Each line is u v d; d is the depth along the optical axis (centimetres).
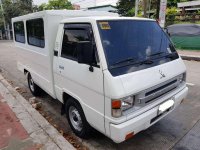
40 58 466
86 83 316
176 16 2070
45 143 353
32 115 448
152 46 364
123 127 276
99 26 311
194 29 1396
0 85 657
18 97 550
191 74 836
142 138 383
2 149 343
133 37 344
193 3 2102
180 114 477
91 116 322
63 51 380
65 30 374
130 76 287
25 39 557
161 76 324
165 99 338
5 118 441
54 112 504
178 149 352
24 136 376
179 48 1491
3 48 2008
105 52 295
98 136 390
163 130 409
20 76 851
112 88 272
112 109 277
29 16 491
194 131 405
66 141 357
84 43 288
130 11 2467
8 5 3706
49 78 438
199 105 527
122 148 357
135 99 290
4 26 3753
